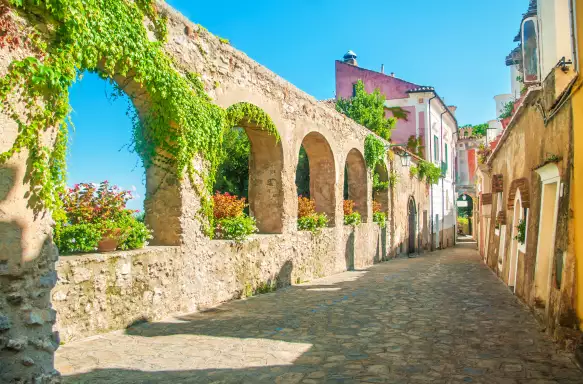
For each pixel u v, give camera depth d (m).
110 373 4.65
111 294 6.14
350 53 29.52
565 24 6.76
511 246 10.52
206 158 8.16
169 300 7.23
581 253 5.28
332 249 14.00
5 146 4.26
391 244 20.31
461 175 39.62
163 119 7.42
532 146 8.18
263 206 11.26
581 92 5.23
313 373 4.73
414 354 5.38
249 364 5.01
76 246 6.11
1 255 4.11
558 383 4.42
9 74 4.36
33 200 4.43
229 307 8.22
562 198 5.84
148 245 7.56
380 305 8.50
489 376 4.63
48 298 4.47
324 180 14.35
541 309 7.16
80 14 5.23
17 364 4.10
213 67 8.46
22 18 4.56
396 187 21.19
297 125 11.88
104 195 6.61
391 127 23.59
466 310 7.96
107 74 6.32
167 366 4.91
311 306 8.40
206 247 8.18
